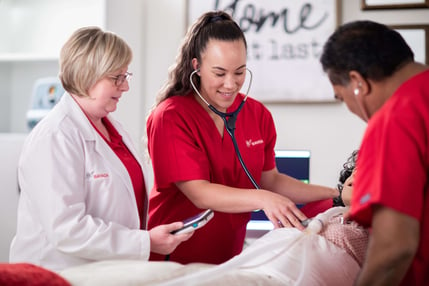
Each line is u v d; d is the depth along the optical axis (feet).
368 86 3.68
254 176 6.14
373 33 3.67
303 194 6.31
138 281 3.54
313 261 4.32
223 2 10.23
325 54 3.84
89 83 4.75
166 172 5.51
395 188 3.32
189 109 5.66
